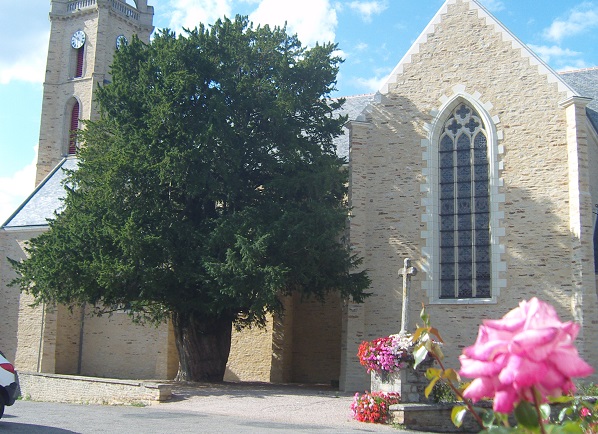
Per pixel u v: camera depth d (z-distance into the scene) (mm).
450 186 24219
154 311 25281
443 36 24922
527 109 23375
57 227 23172
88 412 15867
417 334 4969
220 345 24797
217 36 24562
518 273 22594
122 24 46812
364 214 24672
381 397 15094
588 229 21859
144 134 22188
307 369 29734
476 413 4461
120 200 22625
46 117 45719
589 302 21453
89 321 32938
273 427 13680
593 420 6699
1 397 12648
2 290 33250
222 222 21859
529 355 2883
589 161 24766
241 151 23406
